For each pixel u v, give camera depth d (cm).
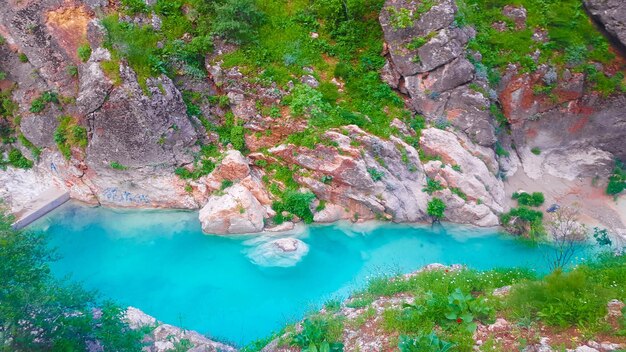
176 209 2428
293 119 2375
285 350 1370
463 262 2130
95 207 2459
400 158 2367
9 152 2534
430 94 2472
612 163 2598
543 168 2628
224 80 2473
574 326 1172
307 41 2611
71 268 2120
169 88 2352
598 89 2559
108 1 2366
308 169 2358
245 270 2116
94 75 2225
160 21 2461
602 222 2361
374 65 2584
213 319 1883
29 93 2450
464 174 2386
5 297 1244
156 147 2331
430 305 1310
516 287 1378
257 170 2448
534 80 2588
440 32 2400
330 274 2084
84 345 1425
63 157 2453
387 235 2308
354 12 2627
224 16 2475
